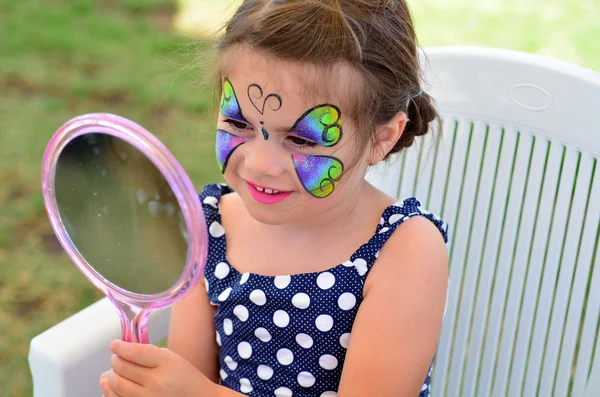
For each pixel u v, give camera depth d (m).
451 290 1.37
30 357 1.11
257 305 1.12
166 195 0.82
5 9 3.79
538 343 1.30
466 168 1.35
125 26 3.63
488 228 1.34
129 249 0.89
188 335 1.19
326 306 1.10
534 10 3.59
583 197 1.25
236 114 0.98
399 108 1.04
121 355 0.97
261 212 1.01
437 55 1.33
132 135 0.80
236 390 1.17
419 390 1.08
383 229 1.10
